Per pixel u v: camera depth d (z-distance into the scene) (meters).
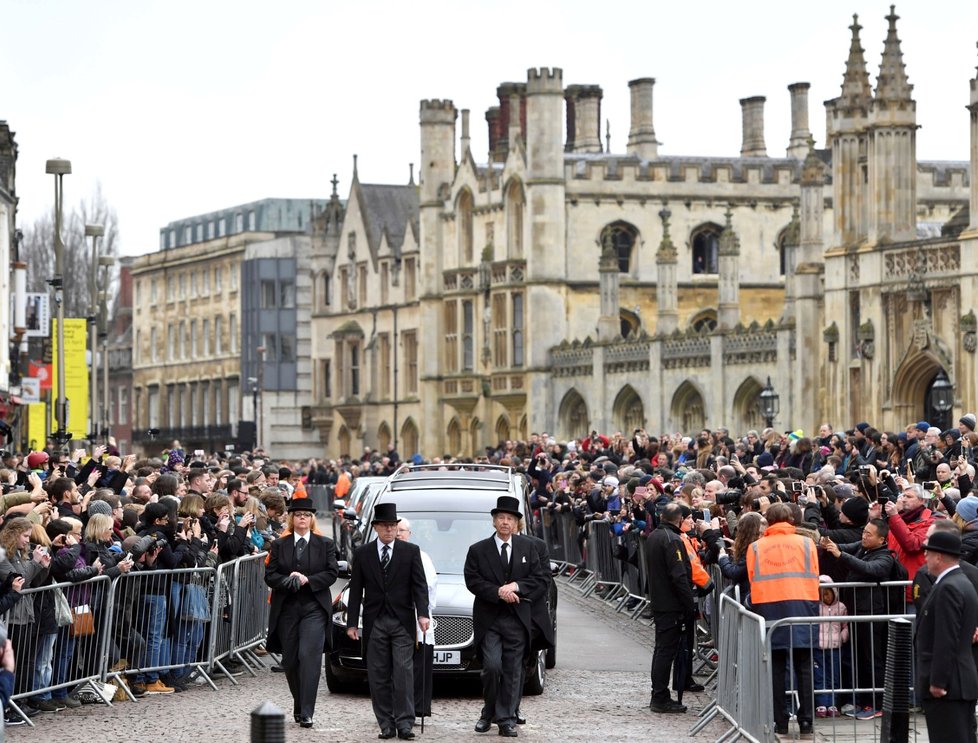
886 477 24.27
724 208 83.88
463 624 23.19
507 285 84.00
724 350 70.81
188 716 21.12
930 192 82.88
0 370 55.34
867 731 19.19
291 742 19.61
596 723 21.06
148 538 22.62
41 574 20.66
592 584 37.31
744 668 18.97
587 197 83.00
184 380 124.19
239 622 25.20
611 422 77.88
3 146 60.06
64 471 30.80
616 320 78.19
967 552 20.36
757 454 40.12
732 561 21.67
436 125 91.06
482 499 25.58
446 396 89.81
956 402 53.12
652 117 94.88
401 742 19.70
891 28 56.41
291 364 111.94
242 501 27.84
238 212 127.81
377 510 20.25
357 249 101.62
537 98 82.38
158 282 128.25
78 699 21.95
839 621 18.48
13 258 61.34
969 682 15.80
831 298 57.94
